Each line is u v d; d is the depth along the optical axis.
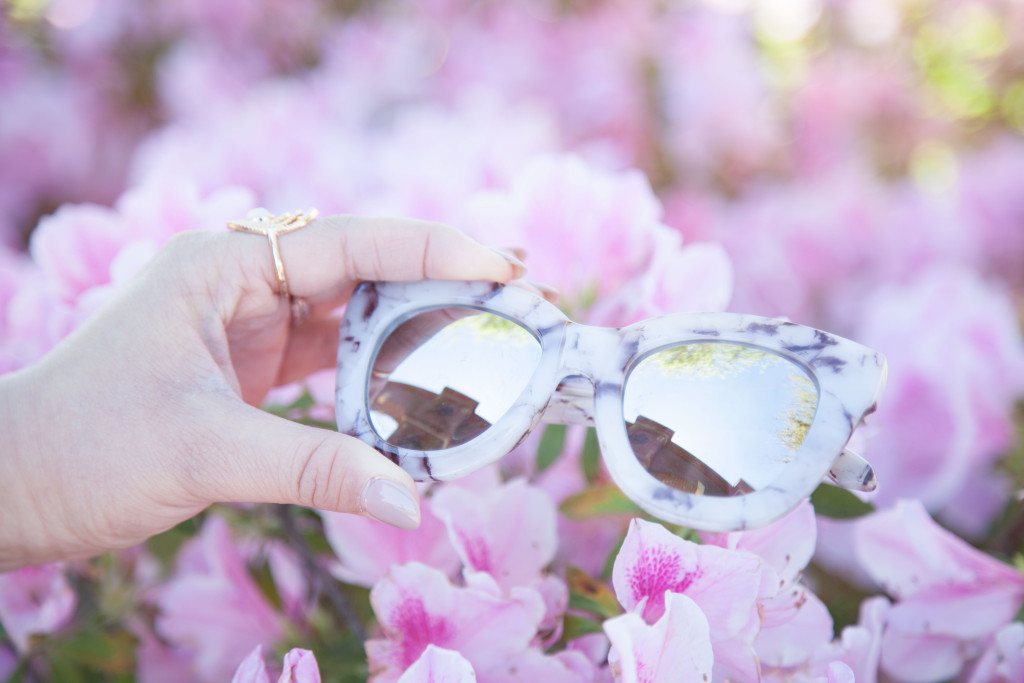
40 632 0.40
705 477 0.31
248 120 0.63
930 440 0.43
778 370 0.32
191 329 0.36
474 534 0.34
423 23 0.90
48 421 0.34
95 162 0.93
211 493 0.34
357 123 0.80
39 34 0.96
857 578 0.47
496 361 0.35
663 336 0.33
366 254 0.37
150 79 0.94
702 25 0.81
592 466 0.38
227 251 0.37
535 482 0.41
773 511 0.30
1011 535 0.42
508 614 0.33
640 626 0.30
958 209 0.67
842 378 0.31
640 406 0.33
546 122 0.67
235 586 0.42
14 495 0.34
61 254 0.42
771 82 0.84
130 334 0.35
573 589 0.35
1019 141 0.77
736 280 0.67
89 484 0.34
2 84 0.92
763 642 0.34
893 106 0.86
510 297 0.35
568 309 0.42
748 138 0.79
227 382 0.35
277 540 0.42
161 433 0.34
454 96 0.85
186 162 0.59
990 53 0.91
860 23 0.93
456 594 0.33
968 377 0.43
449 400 0.35
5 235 0.86
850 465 0.32
